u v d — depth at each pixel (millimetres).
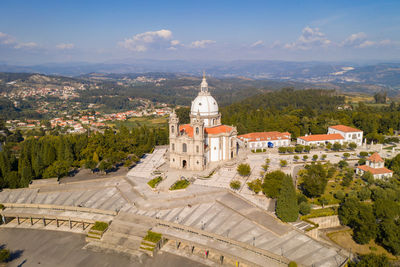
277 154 189500
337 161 172625
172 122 151000
